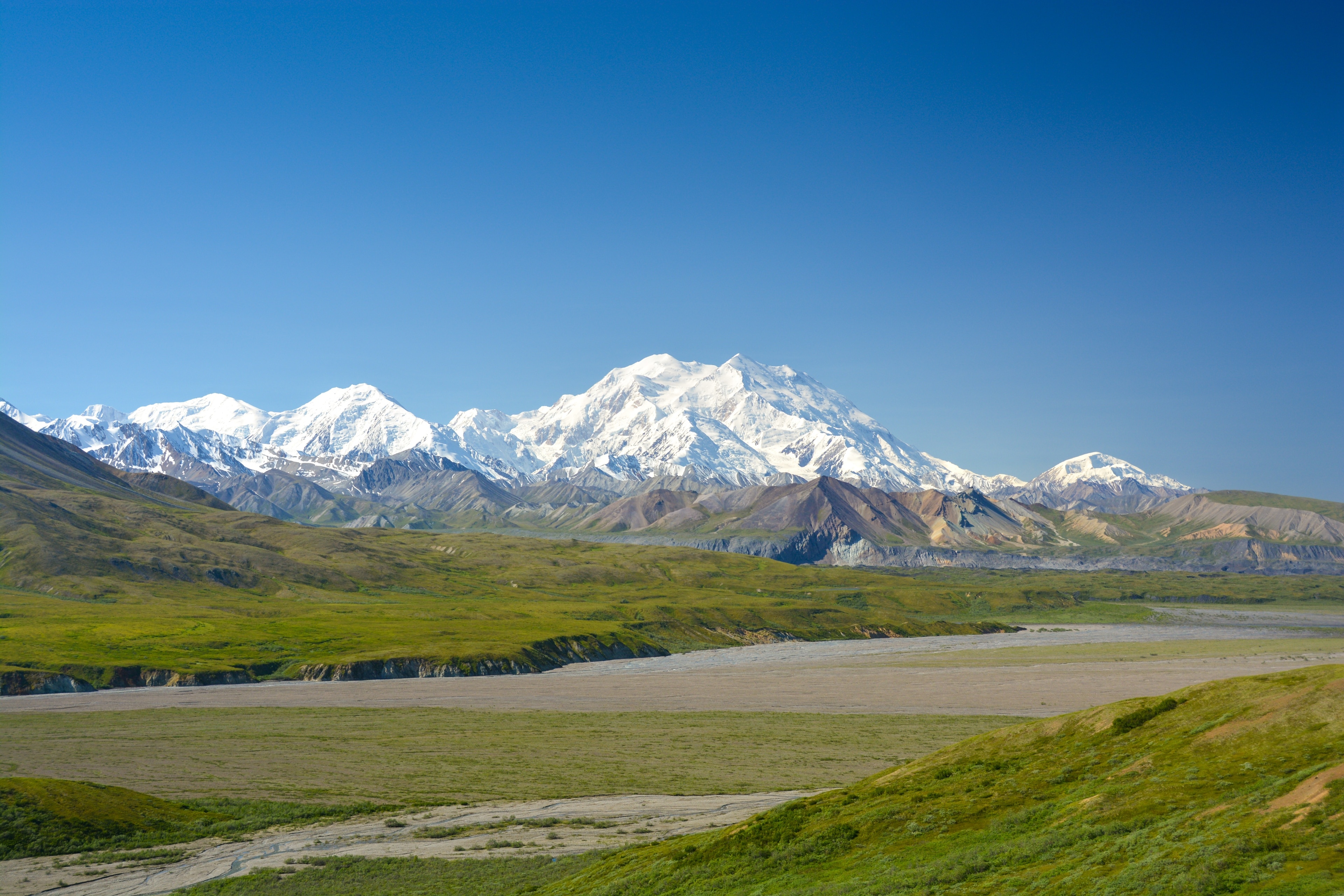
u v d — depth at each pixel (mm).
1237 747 43312
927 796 49969
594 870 54562
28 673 166125
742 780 90812
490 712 140375
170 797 82812
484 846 66312
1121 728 51750
